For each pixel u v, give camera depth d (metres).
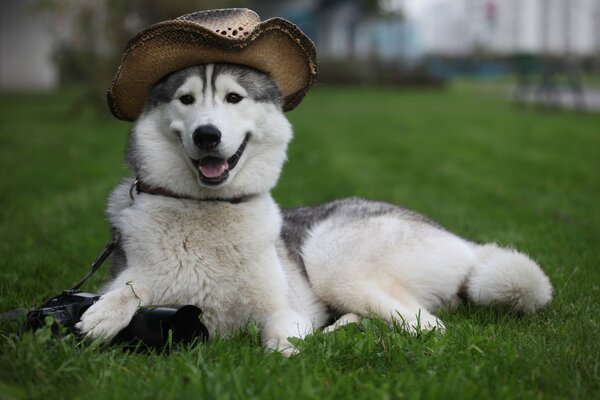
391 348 3.14
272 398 2.60
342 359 3.10
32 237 5.90
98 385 2.74
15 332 3.42
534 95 25.78
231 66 3.66
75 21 15.55
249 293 3.53
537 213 7.08
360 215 4.37
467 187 8.77
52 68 26.33
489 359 3.05
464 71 50.34
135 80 3.68
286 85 3.96
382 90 31.52
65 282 4.61
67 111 17.70
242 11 3.76
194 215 3.47
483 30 63.56
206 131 3.37
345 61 33.72
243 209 3.55
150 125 3.63
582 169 10.09
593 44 55.28
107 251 3.69
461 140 13.66
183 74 3.60
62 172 9.55
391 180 9.22
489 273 4.06
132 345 3.20
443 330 3.63
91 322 3.10
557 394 2.79
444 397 2.61
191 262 3.43
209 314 3.50
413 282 4.18
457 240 4.43
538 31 58.69
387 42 51.66
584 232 6.14
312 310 4.08
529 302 3.95
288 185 8.65
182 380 2.72
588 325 3.66
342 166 10.33
